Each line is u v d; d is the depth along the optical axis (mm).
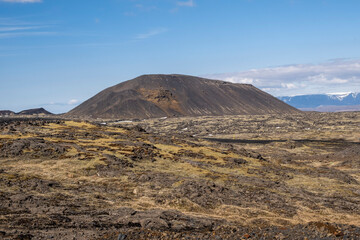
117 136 128375
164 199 60844
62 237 31719
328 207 66812
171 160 98375
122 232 33156
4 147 88688
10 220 38125
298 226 35312
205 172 88062
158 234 32062
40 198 53094
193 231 38812
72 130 133250
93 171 78938
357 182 102875
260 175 95562
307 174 107875
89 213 46688
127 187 69312
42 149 89938
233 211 57406
